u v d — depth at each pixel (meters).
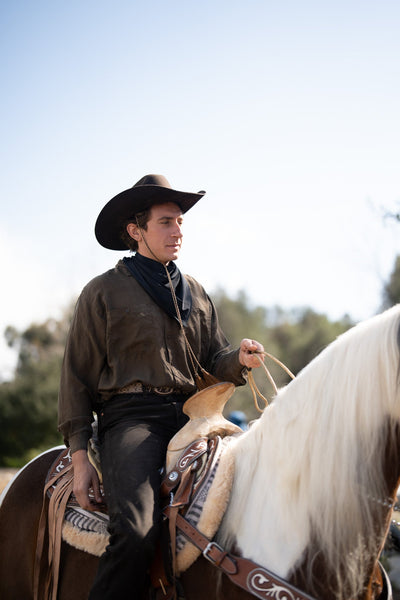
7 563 2.35
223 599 1.74
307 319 29.98
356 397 1.66
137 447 2.06
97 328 2.27
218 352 2.55
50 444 19.83
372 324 1.71
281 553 1.70
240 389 15.85
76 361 2.28
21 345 24.34
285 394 1.85
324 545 1.64
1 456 19.50
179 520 1.85
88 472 2.11
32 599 2.27
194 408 2.14
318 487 1.67
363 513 1.63
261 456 1.86
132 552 1.80
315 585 1.64
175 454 2.04
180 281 2.43
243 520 1.80
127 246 2.65
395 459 1.66
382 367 1.64
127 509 1.86
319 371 1.76
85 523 2.07
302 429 1.74
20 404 19.92
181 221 2.49
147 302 2.28
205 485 1.86
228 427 2.14
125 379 2.21
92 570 2.04
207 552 1.76
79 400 2.22
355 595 1.63
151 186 2.33
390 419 1.64
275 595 1.63
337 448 1.67
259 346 2.23
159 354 2.24
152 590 1.91
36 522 2.31
